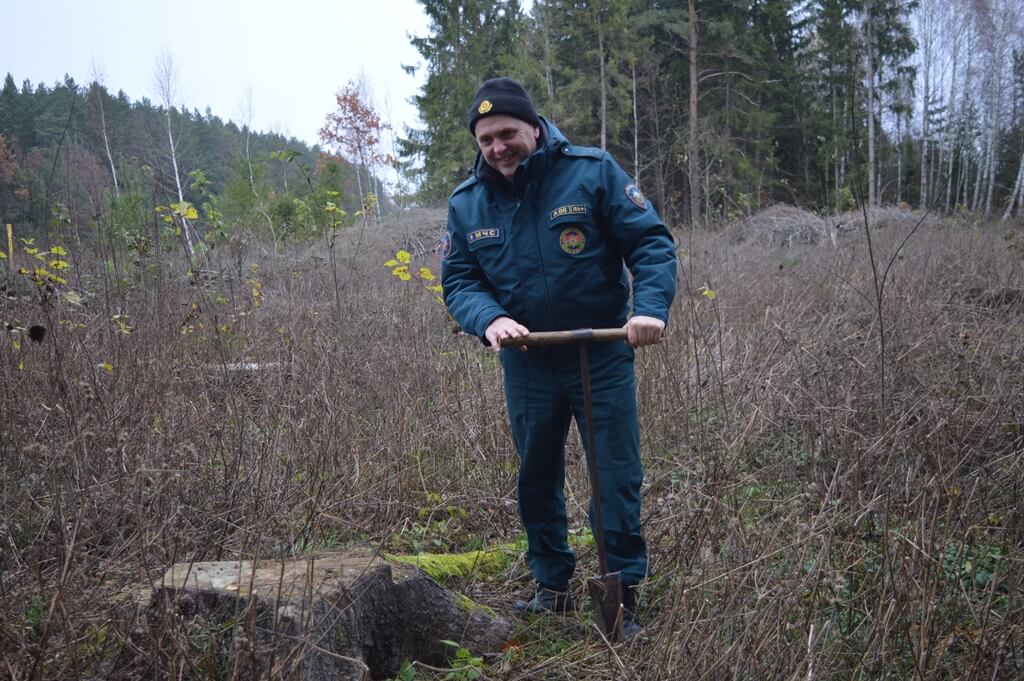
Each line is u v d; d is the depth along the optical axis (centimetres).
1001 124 2947
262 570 271
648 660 261
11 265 456
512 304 305
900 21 2861
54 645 240
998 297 714
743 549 279
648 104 2944
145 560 239
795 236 1538
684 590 264
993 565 304
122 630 233
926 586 252
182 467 344
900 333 525
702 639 246
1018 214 1494
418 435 465
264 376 475
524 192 296
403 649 282
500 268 304
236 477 357
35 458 332
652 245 292
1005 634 243
